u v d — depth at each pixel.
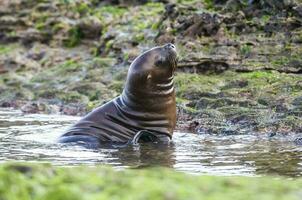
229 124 27.62
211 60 34.09
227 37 35.75
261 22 36.06
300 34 34.62
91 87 36.56
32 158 20.94
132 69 25.80
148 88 25.61
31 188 8.84
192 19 36.91
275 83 30.70
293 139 24.61
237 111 28.38
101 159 20.81
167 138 25.55
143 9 45.00
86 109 34.38
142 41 39.72
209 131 27.42
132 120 25.80
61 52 45.75
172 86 26.02
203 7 38.94
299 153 21.25
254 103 29.05
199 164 19.47
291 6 35.91
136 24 42.72
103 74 38.03
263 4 36.94
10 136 26.41
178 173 10.47
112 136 25.50
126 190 8.80
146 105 25.62
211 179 9.84
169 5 39.09
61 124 30.33
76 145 24.03
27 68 44.97
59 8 49.38
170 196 8.52
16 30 49.28
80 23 47.00
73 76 39.84
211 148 22.86
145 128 25.70
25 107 36.25
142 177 9.70
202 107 30.03
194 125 28.28
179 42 36.75
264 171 17.91
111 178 9.44
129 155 21.69
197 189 9.05
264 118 27.34
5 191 8.68
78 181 9.20
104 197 8.52
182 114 29.50
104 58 40.41
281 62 33.12
